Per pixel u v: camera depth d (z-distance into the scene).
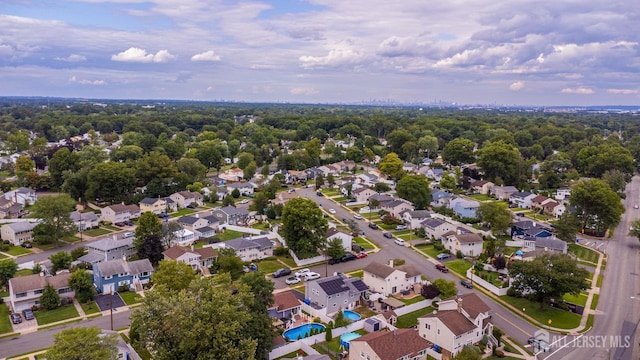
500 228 106.50
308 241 91.44
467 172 170.88
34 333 62.66
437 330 61.06
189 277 70.38
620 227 121.38
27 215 121.62
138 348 57.81
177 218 121.44
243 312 52.16
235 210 120.56
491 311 72.75
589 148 187.50
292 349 59.06
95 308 70.81
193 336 47.59
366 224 119.12
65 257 84.06
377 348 52.75
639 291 80.69
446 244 100.69
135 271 78.94
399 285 78.94
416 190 129.12
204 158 184.62
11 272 77.12
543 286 71.25
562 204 129.88
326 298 70.06
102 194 129.00
